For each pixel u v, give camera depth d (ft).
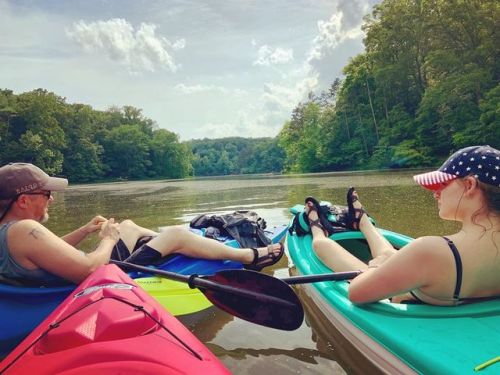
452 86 86.43
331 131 135.95
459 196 5.93
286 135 187.11
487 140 80.23
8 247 7.43
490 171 5.64
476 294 6.05
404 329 5.98
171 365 4.97
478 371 4.70
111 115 245.04
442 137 94.58
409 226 17.93
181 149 237.25
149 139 232.94
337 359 7.46
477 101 87.15
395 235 12.31
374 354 6.57
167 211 29.94
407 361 5.57
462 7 87.86
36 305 7.75
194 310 9.74
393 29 110.11
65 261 7.61
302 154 146.10
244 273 8.06
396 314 6.45
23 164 8.03
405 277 6.10
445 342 5.44
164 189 68.49
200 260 10.75
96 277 7.15
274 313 7.91
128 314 5.68
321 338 8.34
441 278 5.92
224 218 13.82
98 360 4.92
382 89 115.44
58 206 40.75
